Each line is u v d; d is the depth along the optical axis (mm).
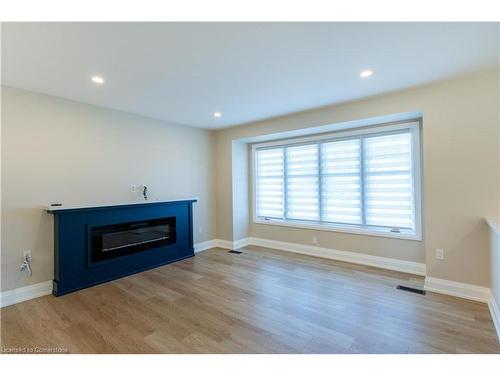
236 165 5180
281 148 4988
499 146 2617
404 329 2219
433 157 2943
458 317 2396
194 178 4934
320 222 4500
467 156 2764
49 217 3109
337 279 3369
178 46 2078
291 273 3625
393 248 3713
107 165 3680
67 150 3283
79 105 3396
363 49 2172
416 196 3510
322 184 4453
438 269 2945
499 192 2625
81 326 2314
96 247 3348
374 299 2787
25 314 2541
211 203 5266
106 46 2053
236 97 3307
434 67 2523
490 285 2637
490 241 2598
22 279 2900
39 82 2742
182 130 4734
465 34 1957
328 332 2191
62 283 3010
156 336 2156
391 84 2934
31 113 2994
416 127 3479
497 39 2029
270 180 5180
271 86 2957
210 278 3482
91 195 3508
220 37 1962
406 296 2848
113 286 3244
